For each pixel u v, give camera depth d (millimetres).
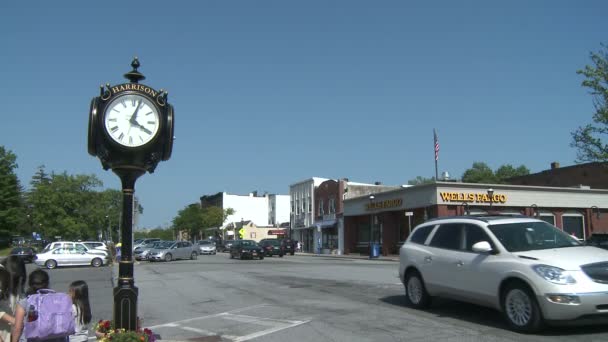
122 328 6867
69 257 35250
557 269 8047
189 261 38875
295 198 68188
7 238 70938
